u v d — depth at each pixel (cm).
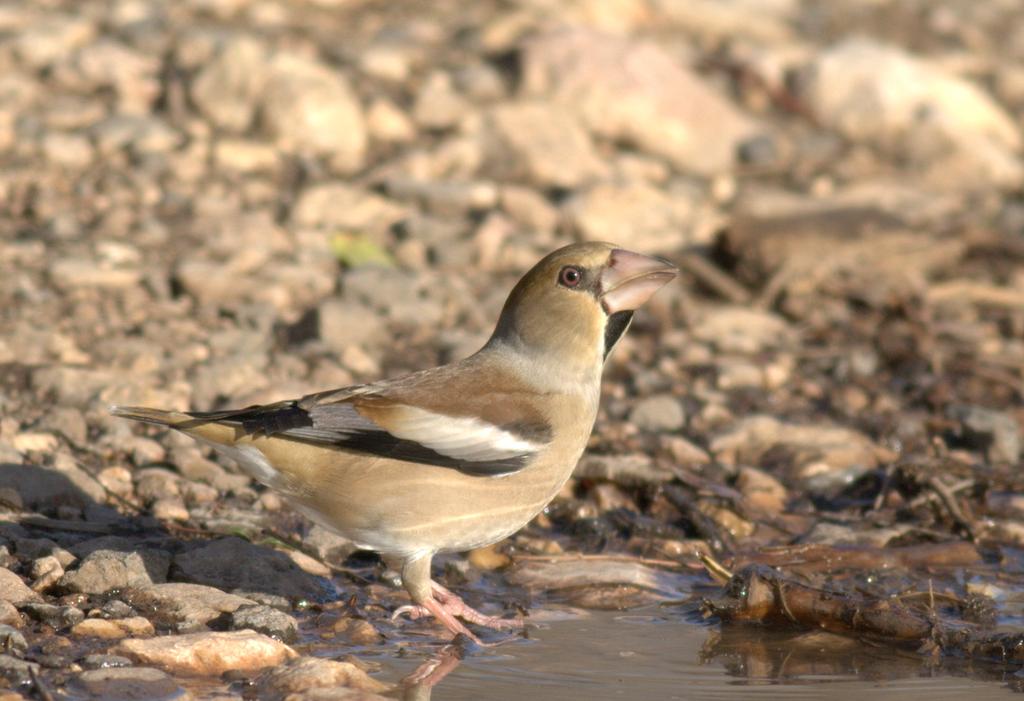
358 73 2014
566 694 789
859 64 2216
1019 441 1293
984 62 2572
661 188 1889
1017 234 1852
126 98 1856
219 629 855
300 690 765
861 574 1024
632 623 929
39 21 2000
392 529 866
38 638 810
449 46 2173
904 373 1472
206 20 2128
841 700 787
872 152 2136
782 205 1834
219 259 1527
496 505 881
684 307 1598
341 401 862
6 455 1009
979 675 838
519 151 1859
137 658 789
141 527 988
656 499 1117
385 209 1691
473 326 1467
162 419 850
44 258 1465
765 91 2220
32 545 919
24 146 1705
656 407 1308
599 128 1989
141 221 1579
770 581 931
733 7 2591
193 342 1323
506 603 957
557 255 921
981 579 1020
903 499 1159
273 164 1778
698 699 786
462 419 871
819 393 1416
